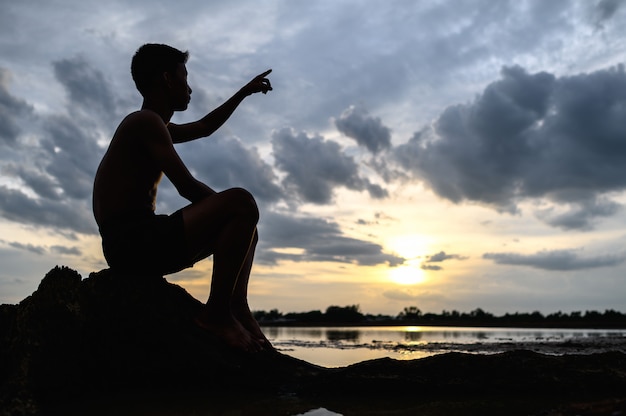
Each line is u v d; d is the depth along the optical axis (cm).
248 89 433
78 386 287
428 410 262
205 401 283
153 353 305
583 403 255
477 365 312
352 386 304
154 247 307
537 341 1381
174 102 355
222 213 309
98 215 322
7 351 285
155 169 329
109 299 304
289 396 302
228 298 318
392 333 2430
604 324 6025
